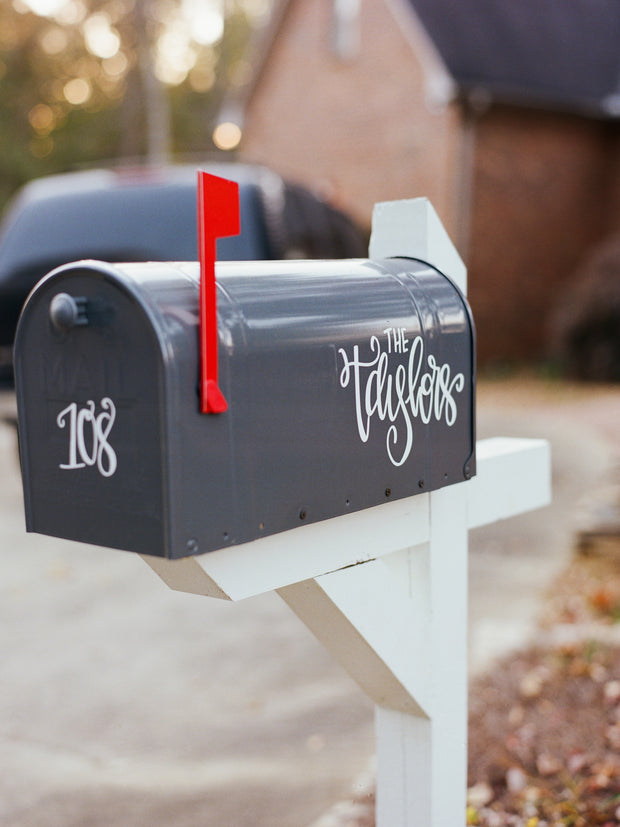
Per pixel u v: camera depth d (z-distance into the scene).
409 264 1.67
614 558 4.87
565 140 16.73
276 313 1.29
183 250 4.61
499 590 4.59
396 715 1.84
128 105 33.19
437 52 15.00
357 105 16.33
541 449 2.07
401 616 1.67
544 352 16.56
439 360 1.60
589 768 2.68
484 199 15.56
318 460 1.35
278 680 3.73
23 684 3.74
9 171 29.20
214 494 1.18
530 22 17.12
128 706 3.52
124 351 1.15
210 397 1.15
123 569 5.30
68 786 2.91
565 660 3.47
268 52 17.50
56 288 1.21
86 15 32.88
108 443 1.18
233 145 18.41
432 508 1.73
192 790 2.85
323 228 5.98
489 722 3.01
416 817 1.85
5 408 4.95
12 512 6.41
